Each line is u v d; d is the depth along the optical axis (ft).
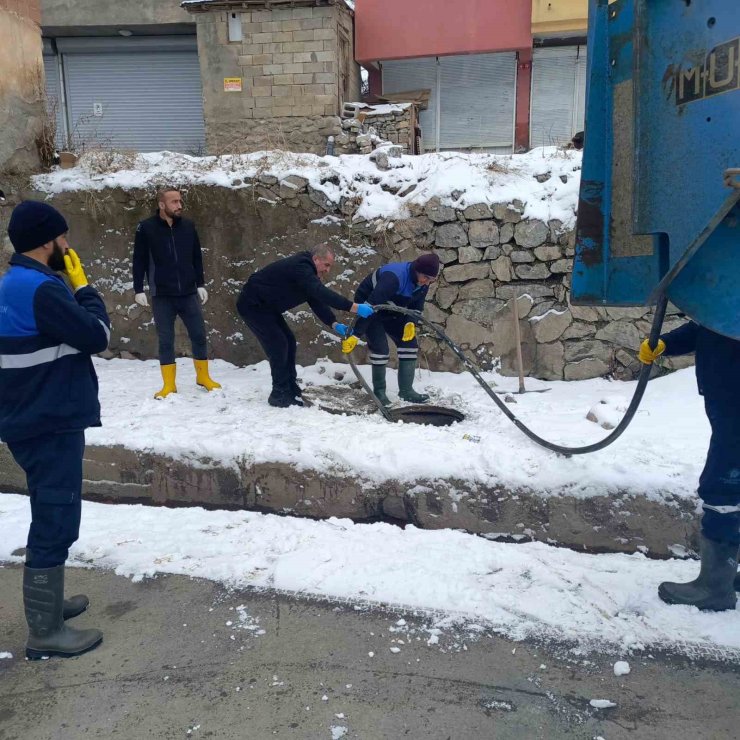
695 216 7.55
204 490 13.51
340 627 9.39
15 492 14.66
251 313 15.84
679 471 11.53
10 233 8.55
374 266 20.33
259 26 35.04
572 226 18.90
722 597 9.37
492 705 7.78
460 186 19.63
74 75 44.52
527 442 12.94
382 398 16.98
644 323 18.79
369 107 36.19
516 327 18.22
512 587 10.27
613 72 9.18
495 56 39.63
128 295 22.17
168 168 22.44
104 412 16.07
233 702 7.86
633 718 7.56
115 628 9.46
